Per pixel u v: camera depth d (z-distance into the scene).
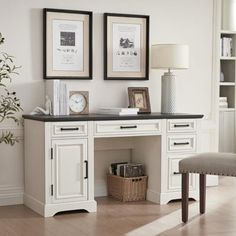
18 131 6.45
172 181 6.54
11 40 6.40
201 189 6.12
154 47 6.69
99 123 6.20
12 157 6.46
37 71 6.51
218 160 5.70
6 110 6.36
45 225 5.78
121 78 6.83
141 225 5.78
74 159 6.12
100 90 6.78
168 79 6.72
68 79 6.61
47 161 6.02
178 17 7.12
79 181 6.16
